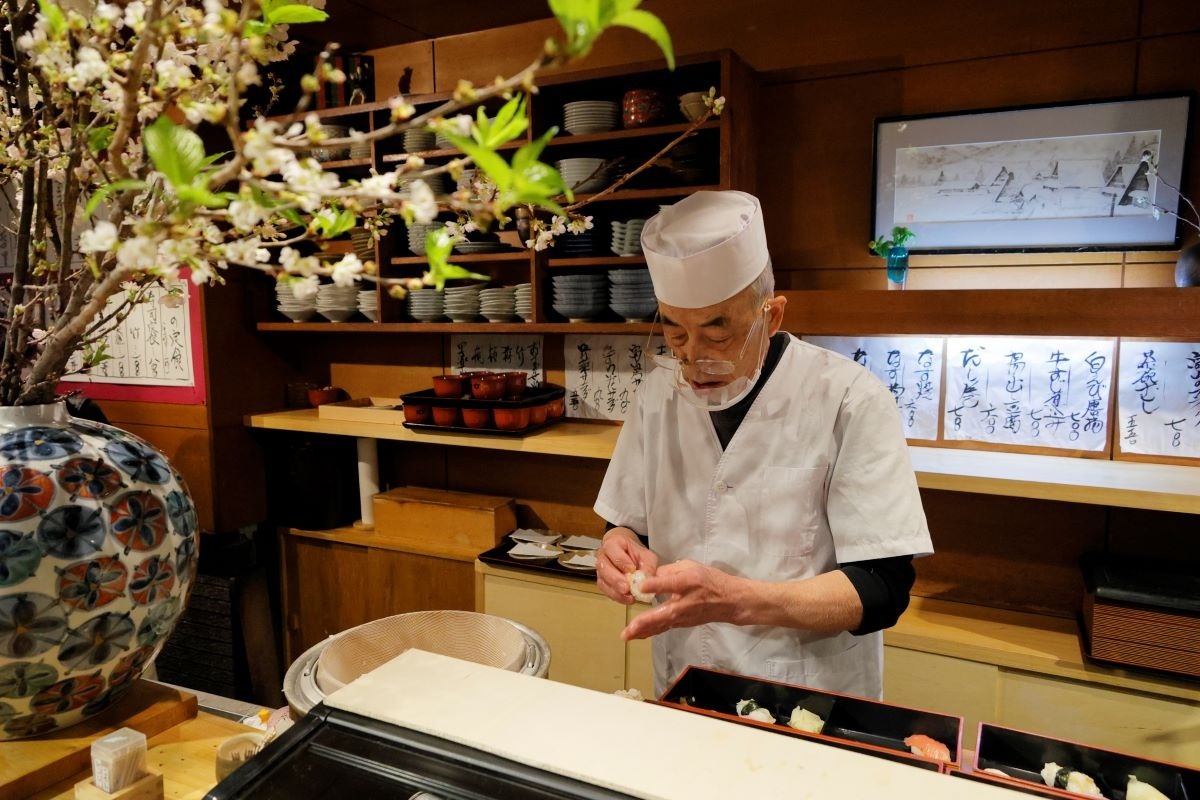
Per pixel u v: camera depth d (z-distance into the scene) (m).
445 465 3.26
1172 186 2.14
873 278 2.52
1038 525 2.41
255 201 0.57
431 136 2.74
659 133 2.39
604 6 0.48
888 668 2.27
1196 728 1.92
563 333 2.94
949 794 0.70
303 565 3.27
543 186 0.52
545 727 0.80
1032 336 2.12
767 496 1.65
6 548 0.89
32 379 0.98
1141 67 2.16
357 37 2.98
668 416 1.76
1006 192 2.30
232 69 0.60
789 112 2.57
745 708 1.18
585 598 2.59
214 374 3.07
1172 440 2.24
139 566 1.00
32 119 0.90
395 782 0.73
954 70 2.36
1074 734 2.07
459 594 2.96
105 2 0.76
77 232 1.34
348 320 3.09
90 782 0.97
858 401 1.59
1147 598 1.94
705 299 1.40
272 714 1.22
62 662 0.96
